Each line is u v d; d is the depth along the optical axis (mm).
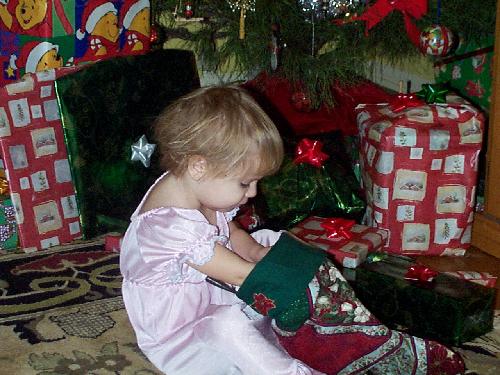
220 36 1729
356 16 1566
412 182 1493
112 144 1601
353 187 1609
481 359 1179
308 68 1650
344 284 1028
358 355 1041
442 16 1716
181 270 1024
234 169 978
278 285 985
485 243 1606
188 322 1046
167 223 1008
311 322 1033
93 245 1634
